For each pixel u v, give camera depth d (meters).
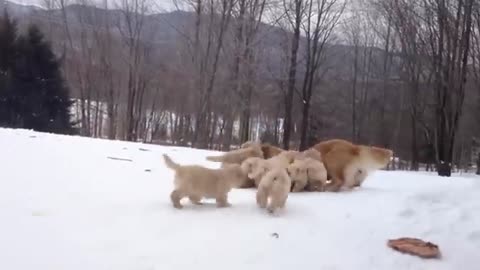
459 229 6.05
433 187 8.35
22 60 38.81
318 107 40.03
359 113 41.75
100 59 43.47
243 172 6.68
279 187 6.32
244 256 4.90
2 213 5.71
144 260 4.68
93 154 11.17
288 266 4.77
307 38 32.88
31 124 38.50
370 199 7.35
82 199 6.54
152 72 42.28
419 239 5.62
